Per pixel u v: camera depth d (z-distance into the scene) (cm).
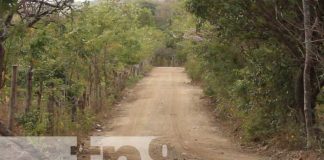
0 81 924
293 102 1420
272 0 1216
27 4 930
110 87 2662
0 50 912
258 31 1308
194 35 2053
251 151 1345
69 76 1393
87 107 1862
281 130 1406
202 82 3281
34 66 1202
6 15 898
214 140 1539
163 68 6309
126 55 2870
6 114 1171
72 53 1380
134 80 3850
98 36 1920
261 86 1479
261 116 1483
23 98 1282
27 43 1094
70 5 1004
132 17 2828
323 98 1438
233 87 1691
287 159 1181
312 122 1253
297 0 1203
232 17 1270
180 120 1972
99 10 2069
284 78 1418
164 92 3144
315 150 1156
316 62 1230
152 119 1988
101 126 1764
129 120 1952
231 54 1761
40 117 1108
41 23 1091
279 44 1352
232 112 1877
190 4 1287
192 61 3684
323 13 1201
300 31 1242
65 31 1249
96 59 2048
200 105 2478
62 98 1322
